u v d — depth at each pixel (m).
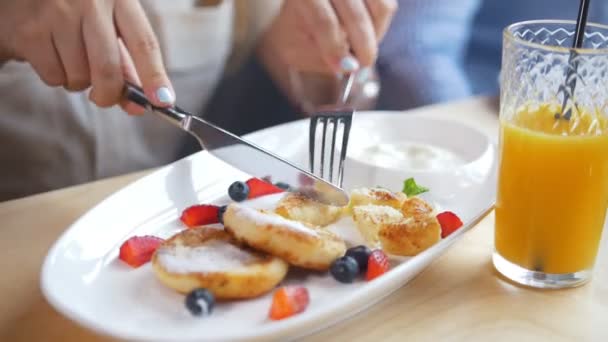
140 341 0.54
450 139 0.80
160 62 0.70
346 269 0.60
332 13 0.85
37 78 0.93
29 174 0.96
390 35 1.25
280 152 0.78
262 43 1.10
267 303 0.59
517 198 0.62
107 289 0.60
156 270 0.59
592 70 0.59
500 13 1.48
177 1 1.00
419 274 0.64
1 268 0.65
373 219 0.65
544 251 0.62
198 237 0.62
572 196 0.61
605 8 1.44
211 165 0.73
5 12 0.73
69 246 0.62
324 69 1.01
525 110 0.62
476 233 0.69
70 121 0.96
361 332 0.59
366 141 0.81
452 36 1.31
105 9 0.70
